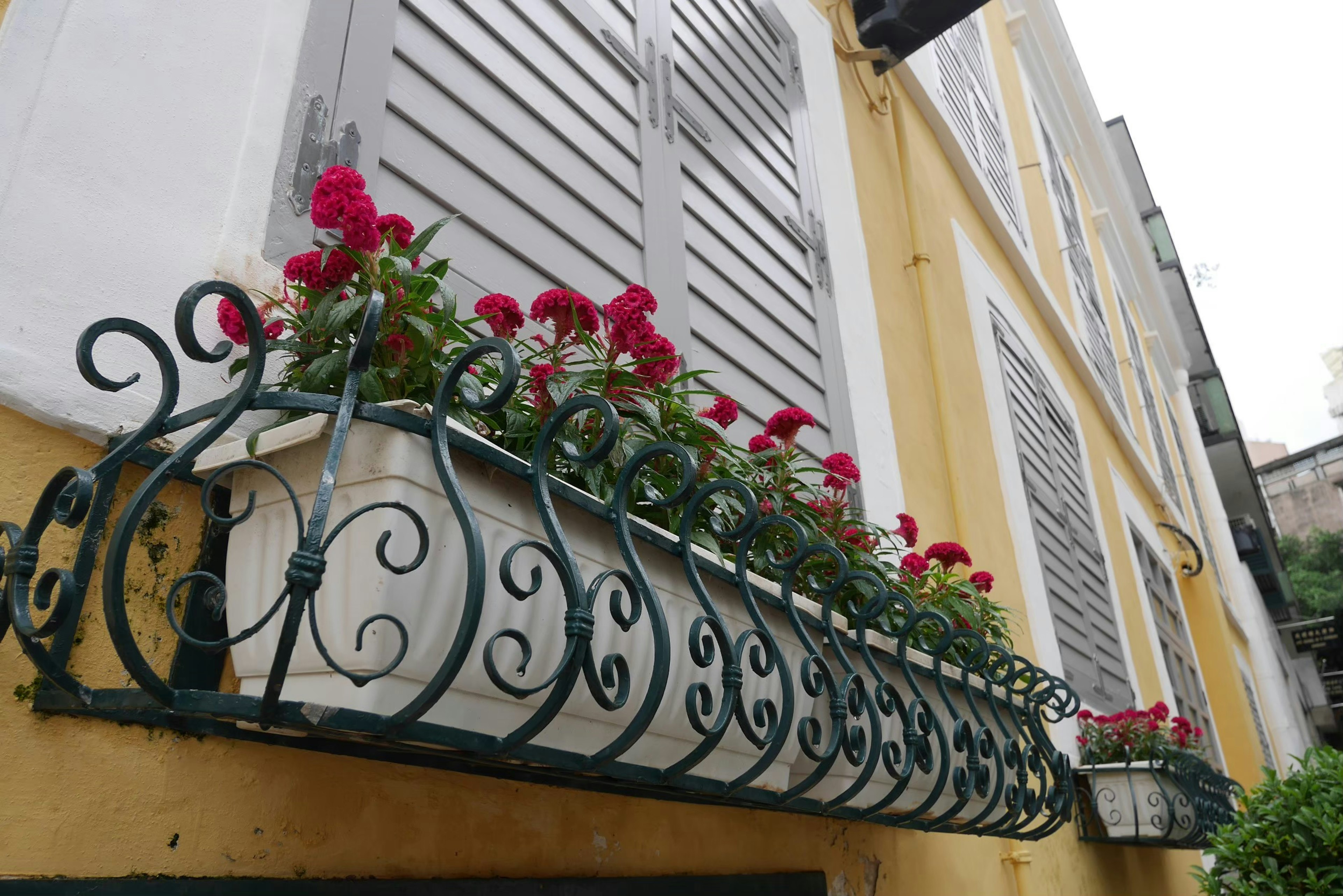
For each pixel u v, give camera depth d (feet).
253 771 3.80
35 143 3.85
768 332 9.34
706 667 4.39
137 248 4.09
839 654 5.33
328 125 5.28
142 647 3.63
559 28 7.75
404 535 3.31
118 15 4.34
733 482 4.53
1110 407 24.76
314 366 3.62
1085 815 13.16
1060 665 14.01
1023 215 22.15
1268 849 12.11
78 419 3.65
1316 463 120.78
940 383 12.96
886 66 14.37
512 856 4.75
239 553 3.70
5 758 3.19
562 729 3.90
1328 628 81.35
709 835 6.28
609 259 7.28
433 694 3.02
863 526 6.88
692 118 9.29
